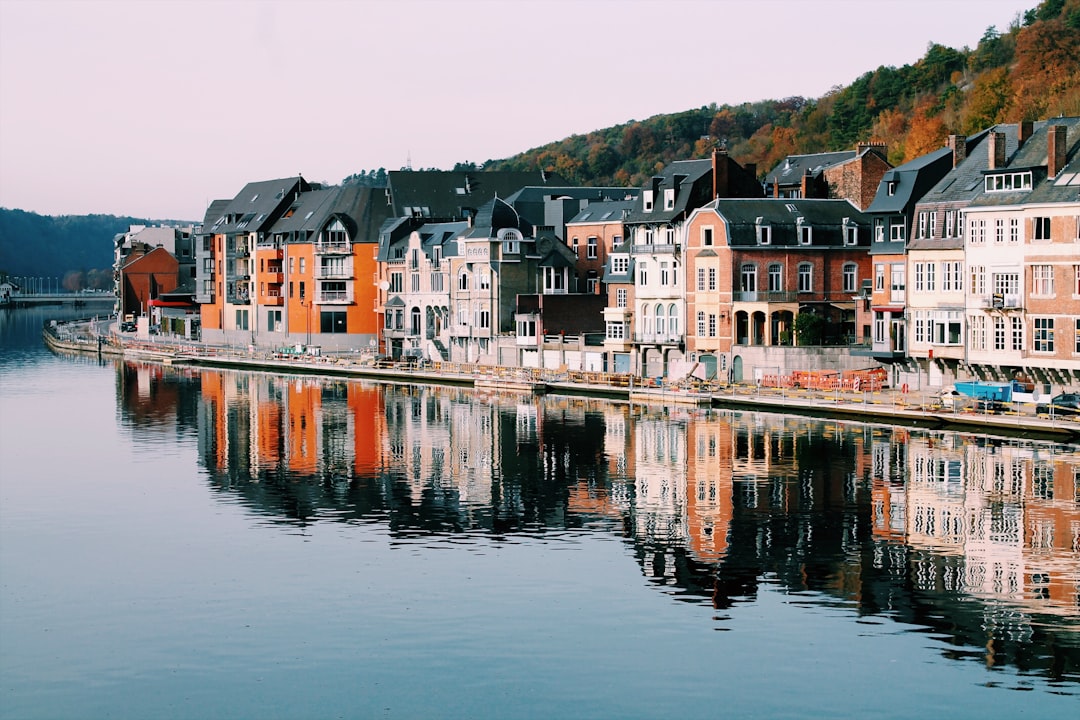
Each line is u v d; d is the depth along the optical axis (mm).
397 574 68688
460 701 52938
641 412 120312
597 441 104438
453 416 122562
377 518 81125
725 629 59688
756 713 51469
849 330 135750
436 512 82250
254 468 98000
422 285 175000
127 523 80688
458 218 194000
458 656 57312
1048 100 168750
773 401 116125
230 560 71938
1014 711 51250
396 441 108500
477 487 89000
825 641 58094
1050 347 103062
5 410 133625
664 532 75625
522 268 161125
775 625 60125
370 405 133125
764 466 91125
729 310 132875
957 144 117125
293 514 82562
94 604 64750
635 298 144500
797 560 69438
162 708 52938
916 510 78125
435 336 173500
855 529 74625
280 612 63125
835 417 110438
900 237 118000
